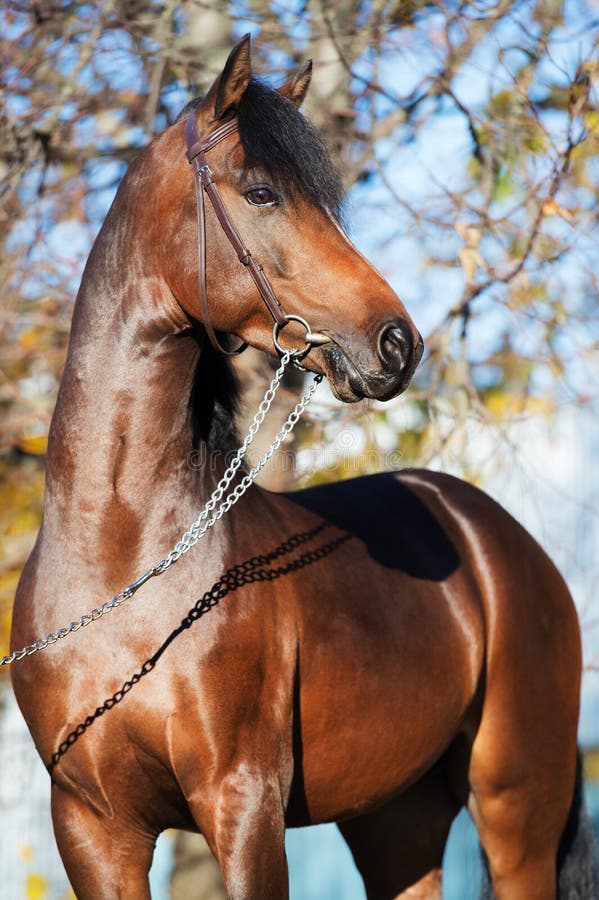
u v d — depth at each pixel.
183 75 8.90
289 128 4.28
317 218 4.27
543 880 6.07
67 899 11.38
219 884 9.87
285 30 8.71
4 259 8.91
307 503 5.56
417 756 5.48
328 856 12.67
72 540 4.45
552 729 6.09
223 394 4.83
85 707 4.35
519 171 8.02
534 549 6.38
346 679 4.91
